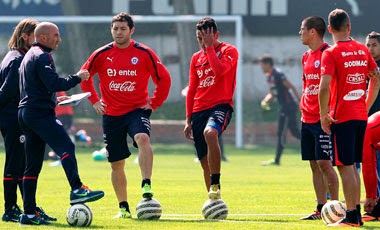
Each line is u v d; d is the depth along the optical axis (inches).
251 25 3769.7
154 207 1346.0
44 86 1269.7
